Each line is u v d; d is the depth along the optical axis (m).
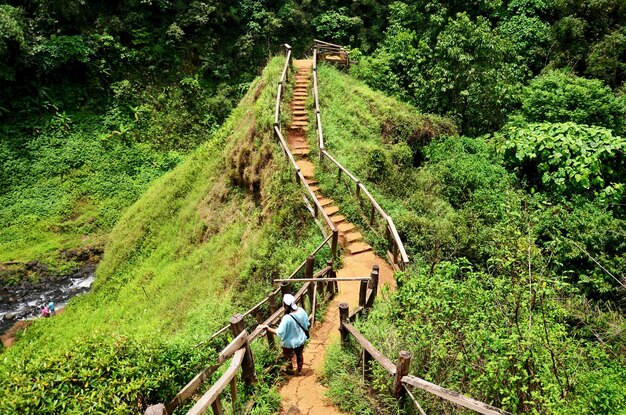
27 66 21.11
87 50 22.28
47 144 21.52
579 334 6.77
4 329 14.52
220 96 25.75
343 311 6.37
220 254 13.08
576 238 9.10
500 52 16.78
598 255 8.86
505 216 9.10
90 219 20.11
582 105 13.17
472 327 5.14
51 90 22.20
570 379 4.76
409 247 10.63
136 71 24.47
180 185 17.53
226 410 5.64
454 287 5.78
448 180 13.56
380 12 27.92
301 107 16.05
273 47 27.52
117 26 23.88
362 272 9.84
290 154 12.59
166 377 4.93
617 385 4.51
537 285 5.38
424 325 5.57
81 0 22.62
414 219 11.30
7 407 4.16
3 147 20.61
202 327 9.68
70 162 21.55
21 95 21.67
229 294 10.72
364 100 17.95
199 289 12.06
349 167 13.51
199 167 17.75
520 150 11.45
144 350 5.11
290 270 9.83
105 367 4.80
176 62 25.16
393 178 13.88
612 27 19.16
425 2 19.17
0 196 19.78
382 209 11.15
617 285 8.48
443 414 5.00
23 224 19.23
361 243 10.92
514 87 16.80
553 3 20.94
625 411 4.13
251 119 16.19
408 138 16.56
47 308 15.31
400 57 19.84
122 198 21.22
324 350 7.27
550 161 10.95
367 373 5.95
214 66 26.08
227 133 18.09
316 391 6.24
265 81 18.05
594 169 10.14
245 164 14.66
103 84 23.66
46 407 4.29
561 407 4.29
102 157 22.22
